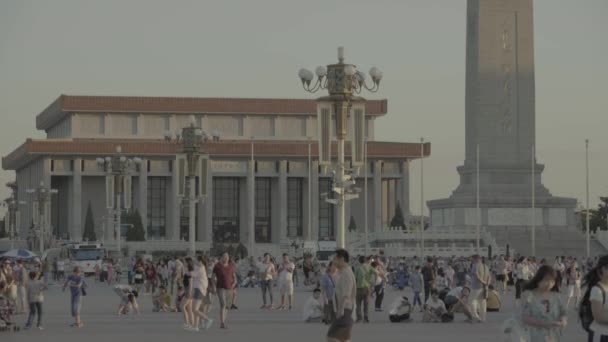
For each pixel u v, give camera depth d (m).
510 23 131.62
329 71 57.88
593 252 137.25
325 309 49.34
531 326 23.45
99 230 199.25
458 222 143.00
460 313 57.44
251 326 48.94
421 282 61.50
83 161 195.75
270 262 63.09
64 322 52.25
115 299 76.81
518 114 134.25
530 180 139.62
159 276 73.81
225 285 47.47
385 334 44.12
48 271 120.06
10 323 47.16
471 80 135.00
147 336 43.44
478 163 134.88
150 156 195.62
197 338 42.41
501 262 83.75
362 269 51.00
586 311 23.52
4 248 193.50
